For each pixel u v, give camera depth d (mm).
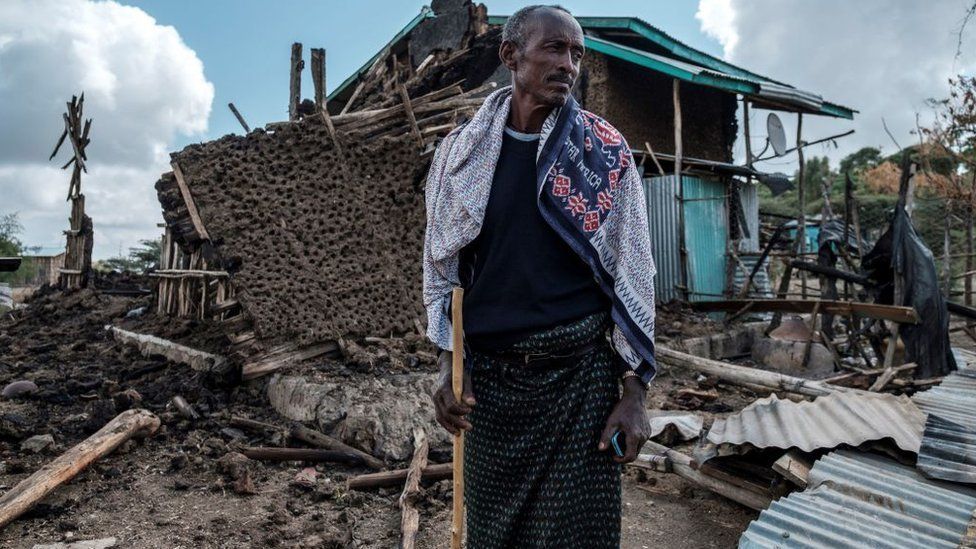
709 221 10984
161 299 8297
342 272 5574
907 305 7383
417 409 4438
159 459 3996
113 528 3109
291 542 3035
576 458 1669
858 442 3078
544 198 1649
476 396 1766
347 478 3859
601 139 1740
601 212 1671
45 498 3379
